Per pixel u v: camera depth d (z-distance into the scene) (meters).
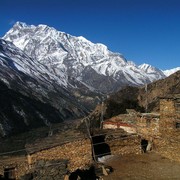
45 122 121.44
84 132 36.56
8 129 98.25
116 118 45.66
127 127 43.06
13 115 114.25
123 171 33.16
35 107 135.62
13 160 32.56
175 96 36.75
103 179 31.16
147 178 31.19
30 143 34.62
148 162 35.72
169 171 33.00
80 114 157.25
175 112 36.59
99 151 37.31
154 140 39.12
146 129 40.03
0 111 112.25
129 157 37.28
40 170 31.25
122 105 72.44
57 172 31.36
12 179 31.69
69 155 33.03
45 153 32.19
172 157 36.53
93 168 32.78
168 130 37.28
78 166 33.34
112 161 35.91
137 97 91.88
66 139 33.75
